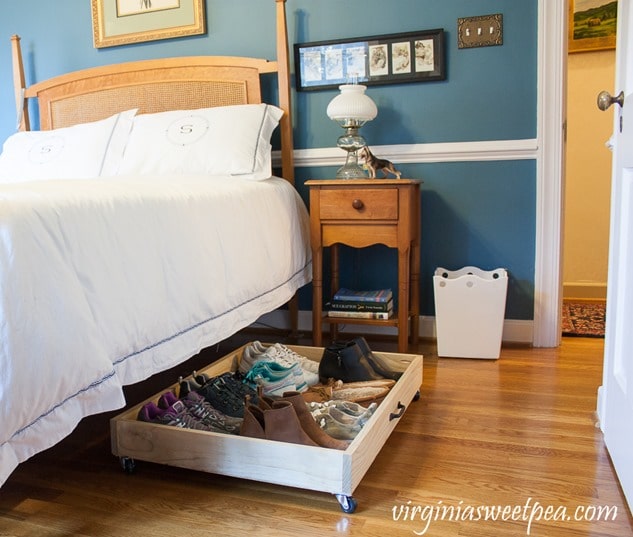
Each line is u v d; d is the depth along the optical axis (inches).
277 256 94.5
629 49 60.9
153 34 127.3
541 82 105.3
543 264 109.5
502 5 106.6
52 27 135.9
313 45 116.7
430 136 113.0
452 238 114.2
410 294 111.7
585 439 70.3
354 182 100.7
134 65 125.6
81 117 130.3
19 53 134.3
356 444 56.9
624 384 58.3
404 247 100.3
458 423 75.7
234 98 120.0
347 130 111.1
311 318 124.3
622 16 63.4
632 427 53.6
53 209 51.0
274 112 111.9
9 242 45.4
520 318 112.7
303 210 112.8
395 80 112.9
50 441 46.8
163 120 110.4
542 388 88.5
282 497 58.4
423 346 112.5
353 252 120.0
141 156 106.3
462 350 104.4
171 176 88.4
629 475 54.4
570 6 155.6
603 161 158.6
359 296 107.6
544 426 74.3
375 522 53.6
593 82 157.1
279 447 57.1
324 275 122.3
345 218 102.5
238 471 59.1
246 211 86.7
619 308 62.7
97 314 52.6
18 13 138.0
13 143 117.9
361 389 78.0
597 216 160.6
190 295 67.6
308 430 61.5
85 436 74.3
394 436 71.9
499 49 107.7
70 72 135.8
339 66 116.0
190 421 64.5
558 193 107.4
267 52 121.3
